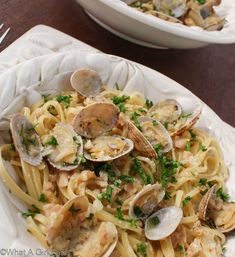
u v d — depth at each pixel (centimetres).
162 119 29
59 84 28
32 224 22
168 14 38
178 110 29
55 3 37
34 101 26
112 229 23
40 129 25
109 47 36
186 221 26
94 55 28
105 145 26
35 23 35
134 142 26
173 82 30
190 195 27
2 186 22
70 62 27
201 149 29
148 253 24
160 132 28
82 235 23
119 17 32
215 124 30
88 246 22
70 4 37
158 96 30
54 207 23
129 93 30
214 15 40
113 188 25
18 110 26
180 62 38
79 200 22
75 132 26
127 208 25
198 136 30
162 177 27
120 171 26
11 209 22
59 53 27
